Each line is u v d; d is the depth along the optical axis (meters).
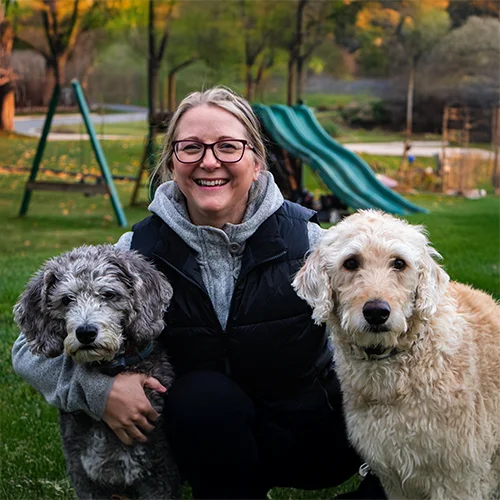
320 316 3.15
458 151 20.38
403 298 3.01
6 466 3.97
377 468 3.26
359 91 23.02
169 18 15.71
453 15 21.98
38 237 10.88
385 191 12.96
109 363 3.19
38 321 3.18
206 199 3.27
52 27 15.77
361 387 3.18
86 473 3.28
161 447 3.28
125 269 3.17
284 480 3.66
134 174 16.22
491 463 3.26
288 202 3.53
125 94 19.05
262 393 3.42
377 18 19.94
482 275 7.45
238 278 3.24
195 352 3.30
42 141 12.43
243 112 3.39
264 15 17.33
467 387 3.07
